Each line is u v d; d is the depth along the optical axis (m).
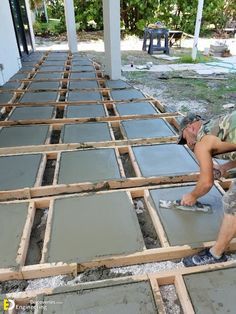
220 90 5.38
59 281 1.64
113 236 1.88
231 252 1.81
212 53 9.10
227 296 1.48
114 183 2.42
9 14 6.61
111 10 5.37
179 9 13.82
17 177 2.49
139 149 2.99
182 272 1.60
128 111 4.09
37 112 4.03
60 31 15.16
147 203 2.19
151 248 1.87
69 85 5.50
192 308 1.42
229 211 1.50
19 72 6.73
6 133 3.37
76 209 2.13
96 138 3.24
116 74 6.00
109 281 1.56
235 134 1.35
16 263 1.67
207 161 1.50
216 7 13.63
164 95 5.10
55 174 2.53
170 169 2.61
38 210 2.24
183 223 1.98
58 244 1.81
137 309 1.42
